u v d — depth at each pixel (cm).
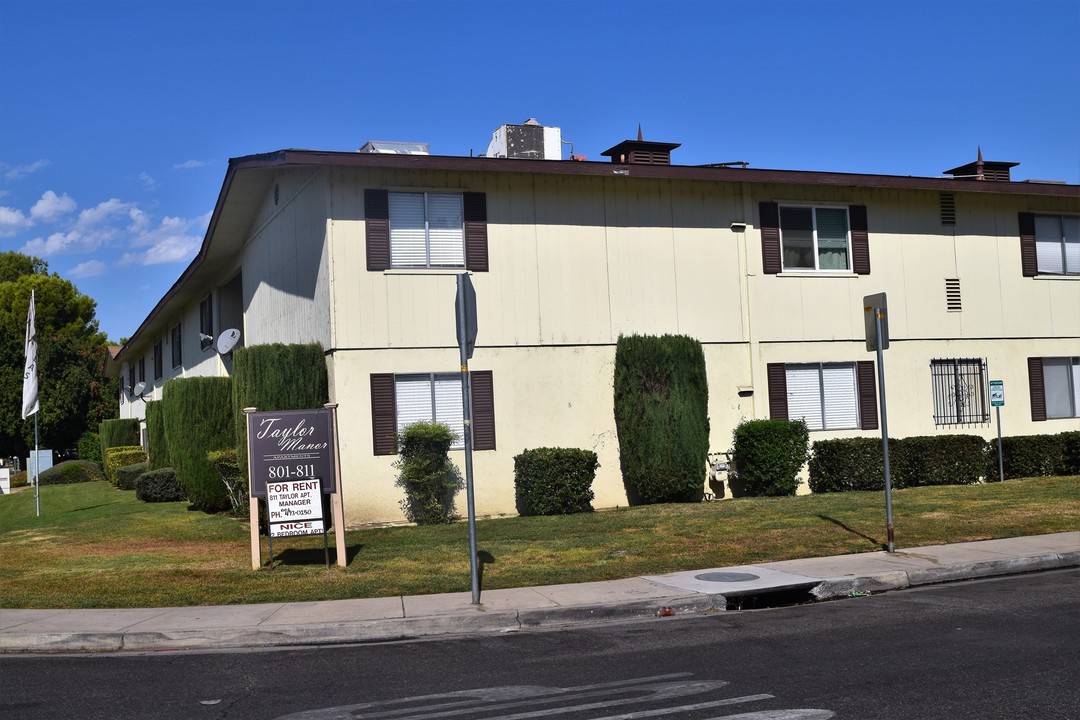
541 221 1777
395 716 660
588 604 991
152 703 711
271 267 2000
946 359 2075
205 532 1628
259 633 924
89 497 2608
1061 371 2203
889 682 695
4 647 912
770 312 1936
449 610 979
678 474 1750
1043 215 2219
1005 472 2064
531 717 645
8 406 4397
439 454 1642
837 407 1978
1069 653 763
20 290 5903
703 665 769
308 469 1251
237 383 1686
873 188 2030
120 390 4838
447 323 1698
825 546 1297
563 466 1683
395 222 1689
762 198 1947
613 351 1816
